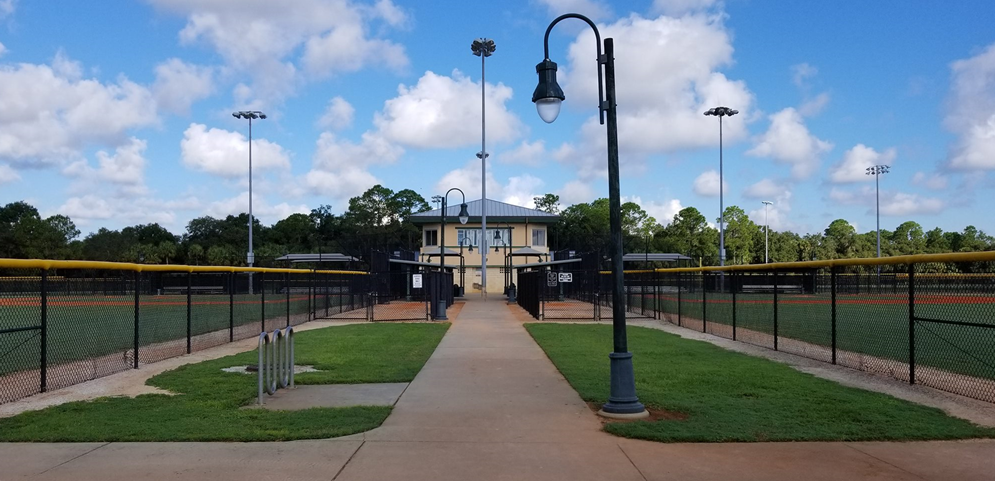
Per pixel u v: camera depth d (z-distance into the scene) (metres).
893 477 6.04
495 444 7.21
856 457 6.66
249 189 56.22
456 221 63.50
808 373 12.11
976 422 8.09
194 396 9.77
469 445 7.17
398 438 7.45
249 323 23.81
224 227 99.69
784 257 92.31
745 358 13.97
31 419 8.20
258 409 8.87
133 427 7.74
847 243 91.56
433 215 63.84
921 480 5.95
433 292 25.84
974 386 10.77
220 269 16.19
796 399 9.49
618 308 8.70
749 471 6.23
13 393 10.20
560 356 14.23
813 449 6.96
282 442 7.23
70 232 75.88
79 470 6.20
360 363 13.26
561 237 93.81
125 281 42.19
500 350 15.66
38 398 9.80
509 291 44.53
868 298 35.25
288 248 94.25
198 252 76.19
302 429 7.68
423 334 19.27
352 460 6.57
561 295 40.38
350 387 10.70
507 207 65.56
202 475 6.07
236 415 8.45
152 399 9.54
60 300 35.06
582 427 7.98
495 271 63.03
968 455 6.72
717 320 25.02
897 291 43.78
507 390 10.44
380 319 26.09
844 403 9.18
